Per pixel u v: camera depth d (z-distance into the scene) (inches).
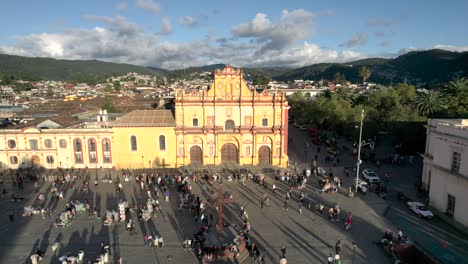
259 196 2191.2
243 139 2817.4
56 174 2593.5
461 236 1672.0
